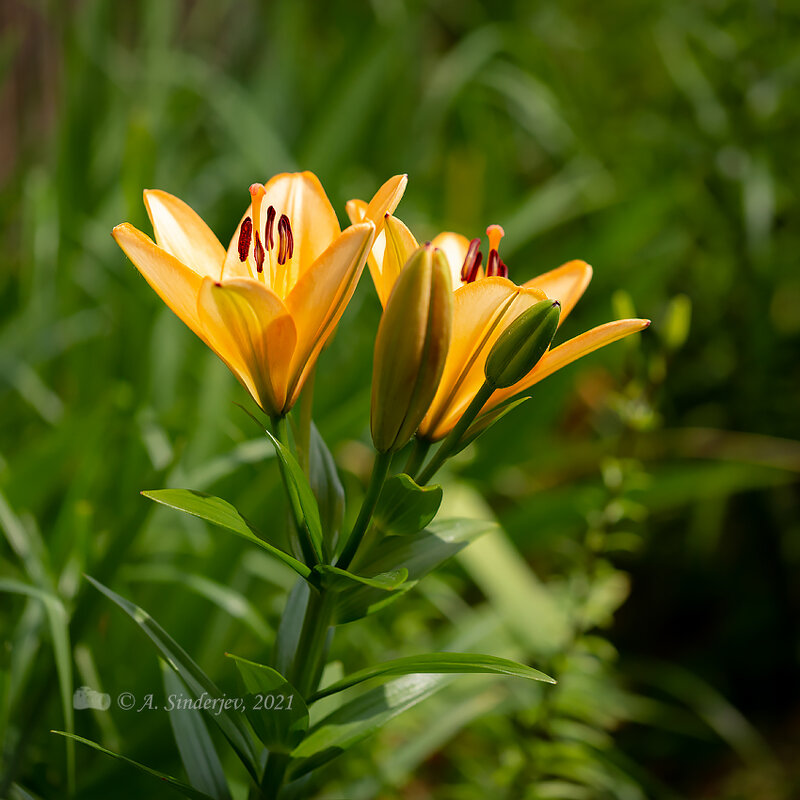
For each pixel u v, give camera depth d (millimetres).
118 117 2354
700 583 2332
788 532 2244
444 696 1425
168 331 1807
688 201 2457
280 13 2855
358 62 2361
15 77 2541
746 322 2266
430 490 972
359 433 1590
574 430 2617
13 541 1183
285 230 987
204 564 1425
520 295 964
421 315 938
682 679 2068
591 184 2518
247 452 1377
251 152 2275
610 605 1285
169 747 1218
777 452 2045
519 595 1479
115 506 1604
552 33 2955
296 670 1011
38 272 2010
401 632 1510
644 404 1228
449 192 2598
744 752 2016
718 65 2527
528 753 1231
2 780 1112
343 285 953
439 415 985
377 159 2680
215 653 1455
